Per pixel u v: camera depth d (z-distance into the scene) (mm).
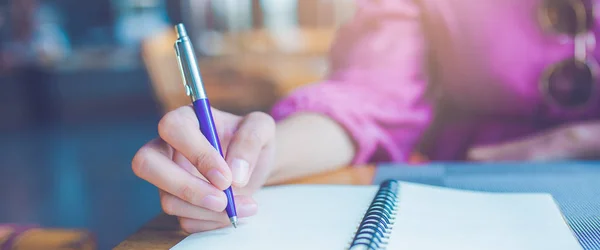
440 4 979
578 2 940
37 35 6887
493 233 477
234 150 535
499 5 962
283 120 805
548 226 490
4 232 601
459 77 989
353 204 575
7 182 3684
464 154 1002
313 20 6707
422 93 942
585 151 861
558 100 967
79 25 8594
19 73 6230
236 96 4059
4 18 6734
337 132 786
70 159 4359
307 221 526
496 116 996
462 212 533
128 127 5793
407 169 769
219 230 517
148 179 506
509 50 972
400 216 518
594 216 535
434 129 973
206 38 6883
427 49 981
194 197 495
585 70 949
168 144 536
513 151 897
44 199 3230
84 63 6859
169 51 2797
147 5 8367
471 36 979
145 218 2770
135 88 6848
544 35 956
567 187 647
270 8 7305
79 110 6758
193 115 533
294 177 715
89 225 2688
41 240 584
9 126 6031
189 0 8070
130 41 8102
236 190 604
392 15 987
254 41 4691
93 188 3424
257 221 533
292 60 4180
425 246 448
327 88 871
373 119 846
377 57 940
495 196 583
